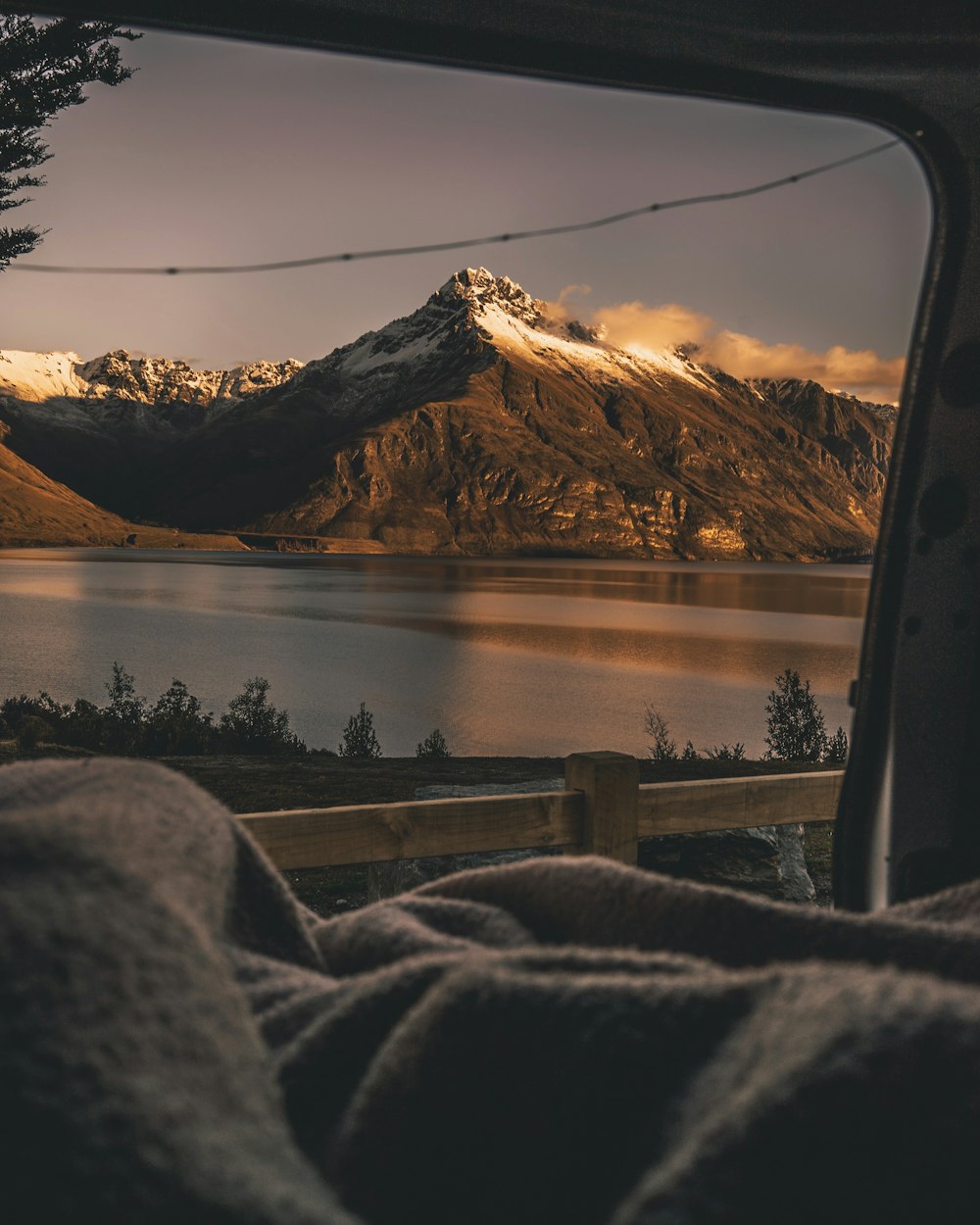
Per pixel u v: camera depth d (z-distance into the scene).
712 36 1.40
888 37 1.47
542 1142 0.49
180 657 58.75
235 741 20.02
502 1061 0.52
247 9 1.20
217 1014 0.43
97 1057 0.37
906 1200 0.36
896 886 1.74
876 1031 0.39
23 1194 0.34
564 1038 0.51
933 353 1.69
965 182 1.60
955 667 1.69
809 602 126.94
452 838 3.24
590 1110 0.48
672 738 37.75
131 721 20.22
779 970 0.48
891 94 1.53
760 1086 0.40
